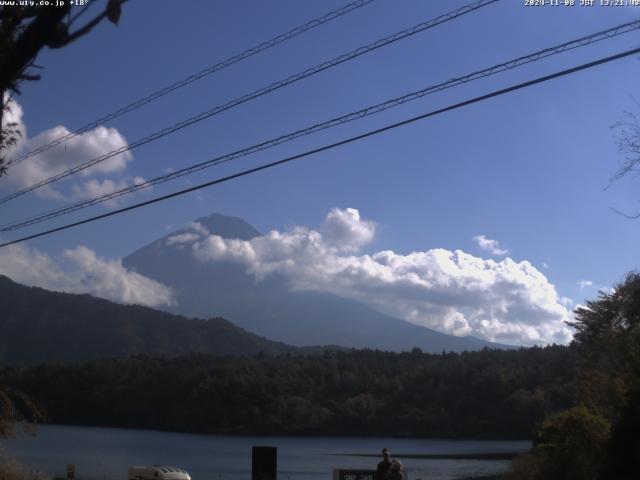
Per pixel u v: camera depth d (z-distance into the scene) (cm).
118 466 8712
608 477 2030
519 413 15238
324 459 10912
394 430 16500
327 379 18975
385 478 1992
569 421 3362
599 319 4166
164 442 14150
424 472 8456
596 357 3772
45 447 11794
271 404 17412
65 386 18638
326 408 17238
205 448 12756
